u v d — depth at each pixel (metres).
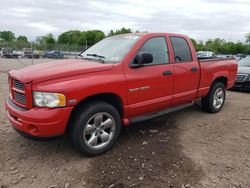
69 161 3.84
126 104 4.22
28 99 3.57
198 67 5.46
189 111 6.40
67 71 3.67
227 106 7.02
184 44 5.32
